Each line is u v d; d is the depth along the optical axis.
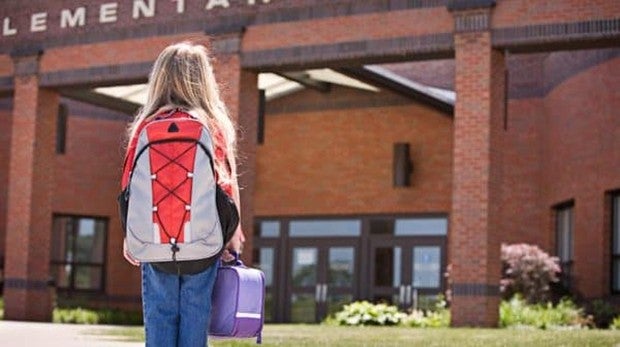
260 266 30.97
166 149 4.24
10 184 24.05
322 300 29.84
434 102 26.95
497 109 19.12
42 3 24.11
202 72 4.48
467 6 19.03
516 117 27.75
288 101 31.02
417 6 19.72
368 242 29.44
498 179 19.06
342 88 30.23
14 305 23.64
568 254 26.02
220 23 21.66
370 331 16.30
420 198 28.83
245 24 21.38
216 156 4.28
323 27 20.59
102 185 32.38
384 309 22.02
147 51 22.59
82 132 32.16
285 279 30.53
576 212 24.75
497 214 18.95
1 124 30.97
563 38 18.39
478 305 18.48
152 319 4.38
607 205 23.64
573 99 25.05
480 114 18.81
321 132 30.48
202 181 4.20
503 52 19.34
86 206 32.06
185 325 4.36
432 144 28.81
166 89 4.43
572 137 25.05
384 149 29.50
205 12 21.88
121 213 4.38
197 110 4.37
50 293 24.03
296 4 20.91
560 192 25.80
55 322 24.03
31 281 23.73
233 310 4.41
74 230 32.09
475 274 18.55
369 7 20.17
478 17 18.98
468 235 18.69
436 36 19.48
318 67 21.19
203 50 4.57
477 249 18.59
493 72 18.98
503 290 23.44
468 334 15.02
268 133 31.23
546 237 26.92
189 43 4.67
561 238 26.62
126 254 4.45
